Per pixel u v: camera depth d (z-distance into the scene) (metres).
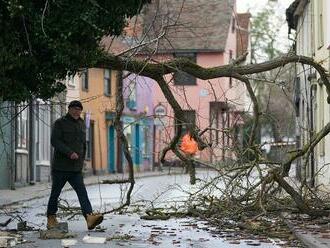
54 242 11.79
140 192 24.41
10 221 14.75
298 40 35.34
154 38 16.39
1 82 12.01
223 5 55.50
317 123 26.06
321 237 11.66
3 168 26.53
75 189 13.34
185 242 11.79
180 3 21.58
